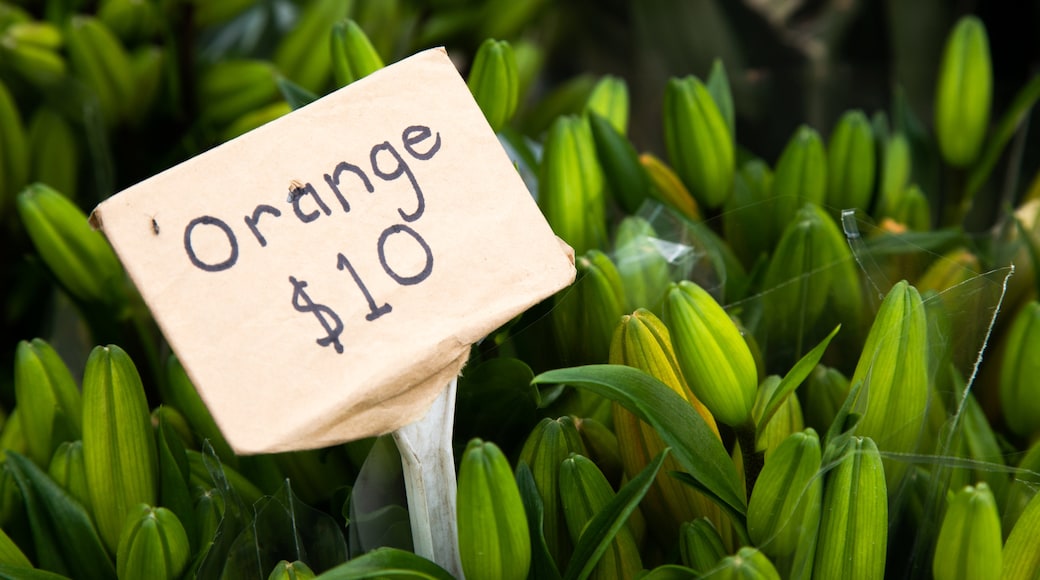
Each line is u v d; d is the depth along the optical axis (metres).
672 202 0.93
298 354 0.63
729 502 0.66
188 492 0.73
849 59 1.42
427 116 0.68
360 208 0.66
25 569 0.68
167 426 0.73
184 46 1.05
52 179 1.02
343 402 0.63
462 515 0.63
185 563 0.70
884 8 1.36
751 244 0.89
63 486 0.74
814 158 0.87
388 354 0.64
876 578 0.66
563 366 0.76
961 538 0.66
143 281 0.63
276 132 0.66
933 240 0.87
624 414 0.71
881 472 0.65
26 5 1.09
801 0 1.46
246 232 0.65
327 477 0.77
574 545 0.70
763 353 0.80
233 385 0.63
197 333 0.63
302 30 1.09
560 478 0.68
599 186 0.85
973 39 0.93
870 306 0.79
